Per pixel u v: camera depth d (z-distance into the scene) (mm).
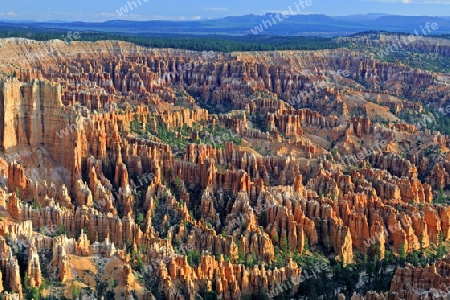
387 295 145500
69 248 149750
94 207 196500
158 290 146125
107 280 144250
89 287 141625
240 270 158000
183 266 153375
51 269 142875
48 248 147625
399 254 185250
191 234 179000
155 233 179000
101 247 152625
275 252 180500
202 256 157500
